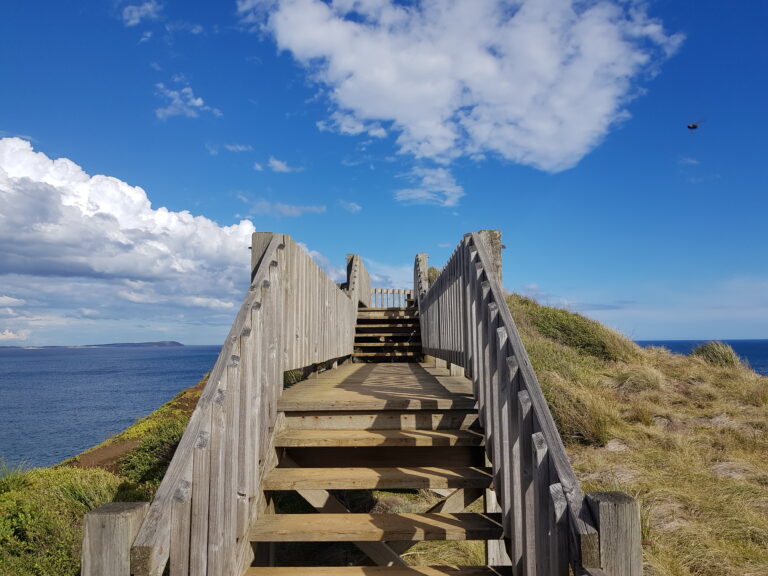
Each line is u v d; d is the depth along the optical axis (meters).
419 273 11.93
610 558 1.43
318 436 3.36
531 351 10.86
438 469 3.22
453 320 5.53
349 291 10.27
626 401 9.00
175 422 7.66
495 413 2.91
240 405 2.56
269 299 3.24
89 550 1.47
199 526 1.94
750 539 4.37
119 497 5.43
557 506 1.63
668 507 4.90
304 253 4.67
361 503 6.07
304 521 2.77
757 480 5.62
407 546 3.43
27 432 20.73
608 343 12.45
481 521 2.74
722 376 10.62
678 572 3.84
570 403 7.71
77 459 7.86
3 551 4.20
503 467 2.61
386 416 3.62
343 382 5.30
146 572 1.47
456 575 2.44
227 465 2.29
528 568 2.11
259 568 2.55
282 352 3.66
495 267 4.33
